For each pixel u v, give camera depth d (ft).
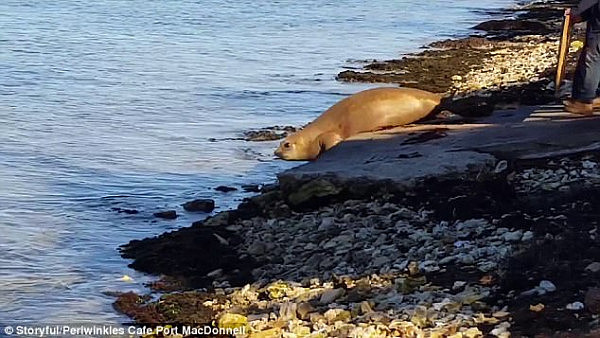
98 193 54.19
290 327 30.30
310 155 54.13
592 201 38.75
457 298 30.30
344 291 33.40
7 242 44.37
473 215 39.91
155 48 120.78
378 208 43.04
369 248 38.11
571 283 29.66
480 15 173.06
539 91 67.21
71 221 48.32
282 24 151.23
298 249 39.86
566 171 43.45
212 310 33.96
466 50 116.67
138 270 40.11
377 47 124.36
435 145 48.39
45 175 58.13
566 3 195.11
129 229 47.06
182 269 39.55
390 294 32.12
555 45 115.14
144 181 56.95
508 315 28.22
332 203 45.34
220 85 92.63
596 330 25.96
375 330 28.37
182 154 63.98
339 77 96.58
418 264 34.73
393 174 44.83
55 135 69.87
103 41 127.03
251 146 66.39
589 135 46.85
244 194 53.88
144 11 165.37
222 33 137.90
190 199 53.06
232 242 42.22
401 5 189.37
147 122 75.10
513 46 118.83
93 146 66.28
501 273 32.01
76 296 37.01
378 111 54.03
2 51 114.52
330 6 182.09
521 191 41.73
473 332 27.07
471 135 49.78
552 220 36.83
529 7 187.52
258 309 33.45
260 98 85.66
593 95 50.06
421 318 28.96
